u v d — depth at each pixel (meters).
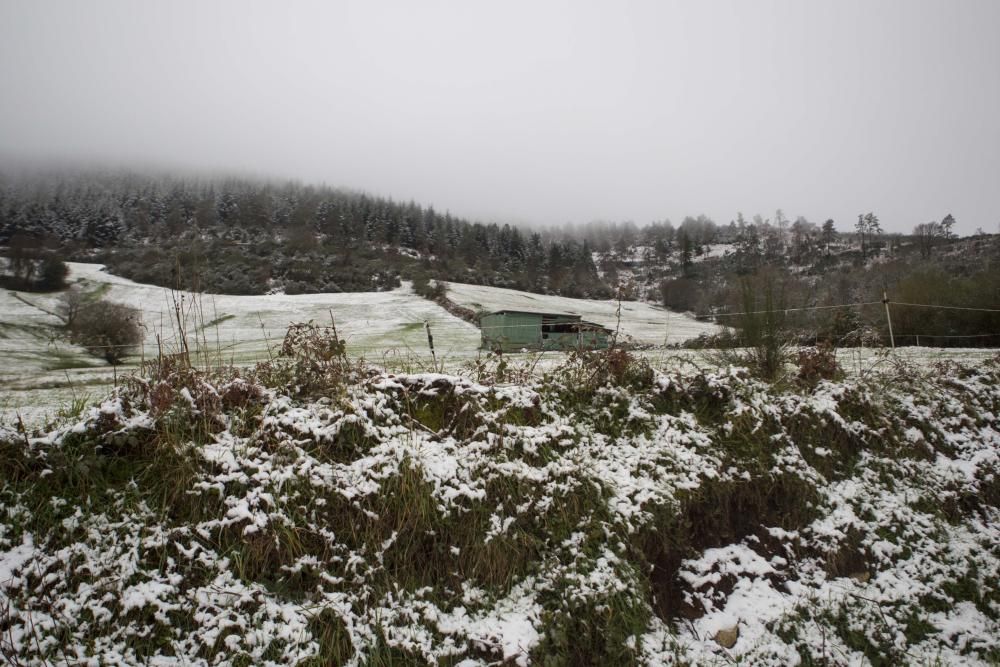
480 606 3.60
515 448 4.52
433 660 3.19
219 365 5.23
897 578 4.82
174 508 3.52
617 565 3.89
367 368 5.18
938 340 22.50
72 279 54.75
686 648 3.73
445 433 4.56
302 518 3.57
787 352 7.48
